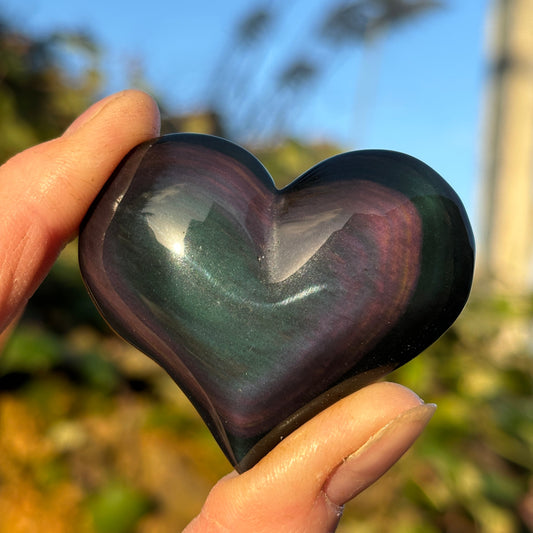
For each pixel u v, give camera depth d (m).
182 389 0.11
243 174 0.10
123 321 0.10
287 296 0.10
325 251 0.10
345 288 0.10
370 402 0.10
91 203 0.11
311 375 0.10
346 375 0.10
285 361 0.10
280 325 0.10
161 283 0.10
